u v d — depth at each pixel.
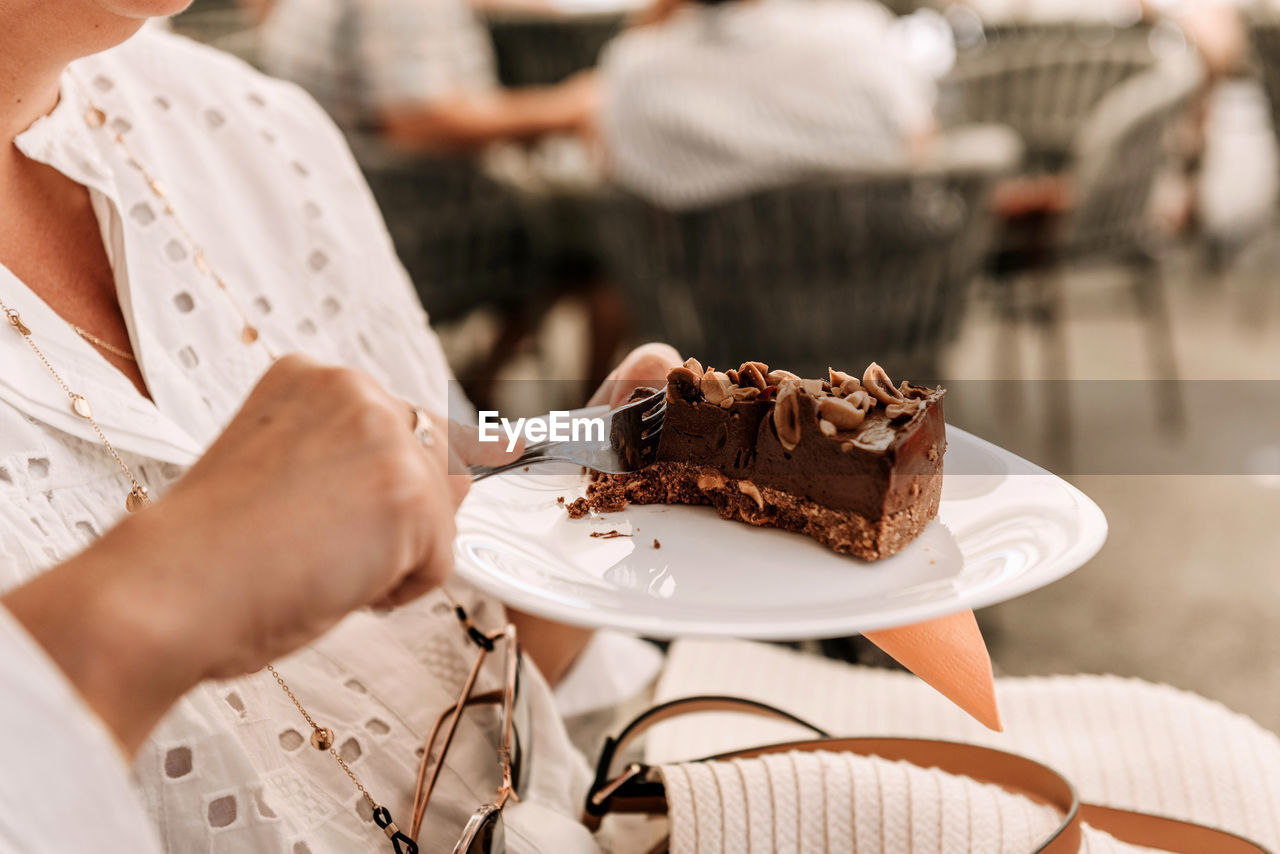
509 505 0.80
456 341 3.09
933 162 1.78
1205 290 3.76
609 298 2.85
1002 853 0.75
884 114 1.77
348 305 0.94
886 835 0.75
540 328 3.04
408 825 0.76
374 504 0.58
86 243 0.81
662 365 0.85
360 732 0.77
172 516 0.57
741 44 1.77
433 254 2.24
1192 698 0.94
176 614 0.56
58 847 0.52
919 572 0.74
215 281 0.86
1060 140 3.57
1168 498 2.32
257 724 0.75
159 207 0.85
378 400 0.60
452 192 2.21
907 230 1.79
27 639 0.52
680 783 0.77
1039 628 1.88
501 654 0.86
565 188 2.49
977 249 1.94
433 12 2.33
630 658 1.04
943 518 0.78
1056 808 0.77
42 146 0.78
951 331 1.99
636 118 1.83
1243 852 0.79
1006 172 1.92
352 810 0.75
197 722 0.70
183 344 0.83
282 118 0.96
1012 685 0.98
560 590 0.71
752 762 0.78
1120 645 1.82
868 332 1.89
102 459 0.75
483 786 0.80
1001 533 0.75
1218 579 2.01
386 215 2.19
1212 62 3.74
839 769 0.77
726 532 0.79
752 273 1.84
